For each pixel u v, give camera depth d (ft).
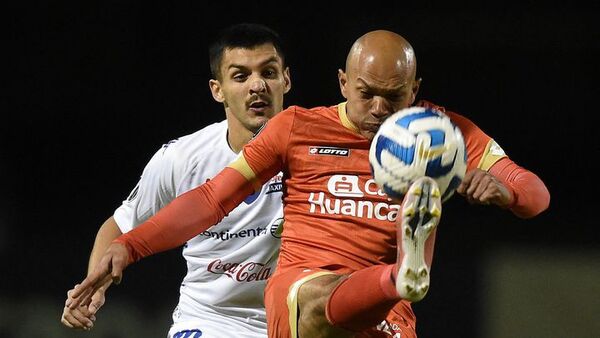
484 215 120.88
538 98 138.21
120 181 132.67
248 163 60.44
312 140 59.62
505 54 139.64
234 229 70.54
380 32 57.21
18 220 126.21
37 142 133.28
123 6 137.18
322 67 134.82
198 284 73.00
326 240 58.54
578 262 119.34
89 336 114.21
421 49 139.33
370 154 52.34
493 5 139.74
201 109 135.85
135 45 136.77
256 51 70.44
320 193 59.16
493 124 138.10
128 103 135.85
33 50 136.56
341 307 52.95
